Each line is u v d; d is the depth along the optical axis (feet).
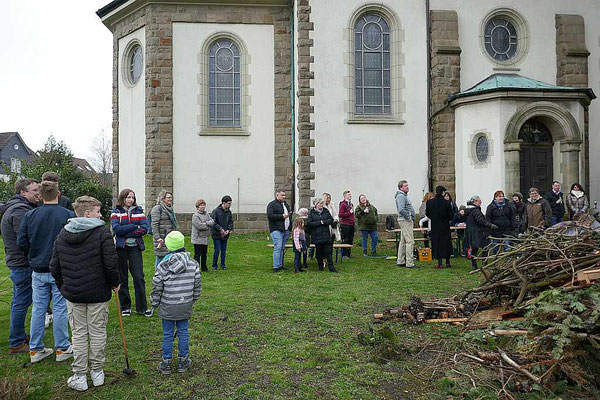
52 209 17.65
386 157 55.16
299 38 54.49
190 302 16.44
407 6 55.98
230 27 61.72
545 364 14.93
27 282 18.63
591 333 14.98
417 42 56.08
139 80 63.62
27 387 14.53
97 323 15.56
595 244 19.77
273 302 25.68
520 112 50.03
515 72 57.67
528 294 20.36
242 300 26.23
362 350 18.35
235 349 18.58
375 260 41.34
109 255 15.44
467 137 52.65
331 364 16.98
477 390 14.34
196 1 60.75
